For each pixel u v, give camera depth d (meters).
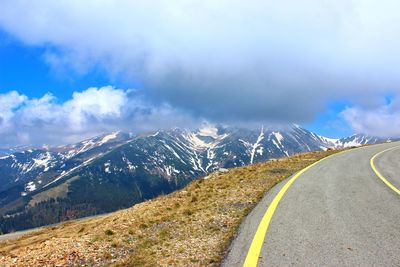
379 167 25.03
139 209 16.56
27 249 11.30
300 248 8.67
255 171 24.12
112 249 10.01
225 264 8.09
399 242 8.74
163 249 9.75
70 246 10.30
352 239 9.14
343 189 16.38
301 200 14.25
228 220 12.17
